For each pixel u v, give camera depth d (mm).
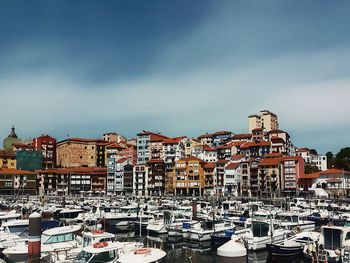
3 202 106500
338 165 180375
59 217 77812
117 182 178125
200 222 57031
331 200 107938
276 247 41719
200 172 158500
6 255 37938
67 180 180750
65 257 35875
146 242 55875
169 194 157625
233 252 13453
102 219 65750
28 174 168750
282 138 175625
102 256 32156
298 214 67750
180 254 48312
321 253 36125
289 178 148250
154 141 188875
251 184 153375
